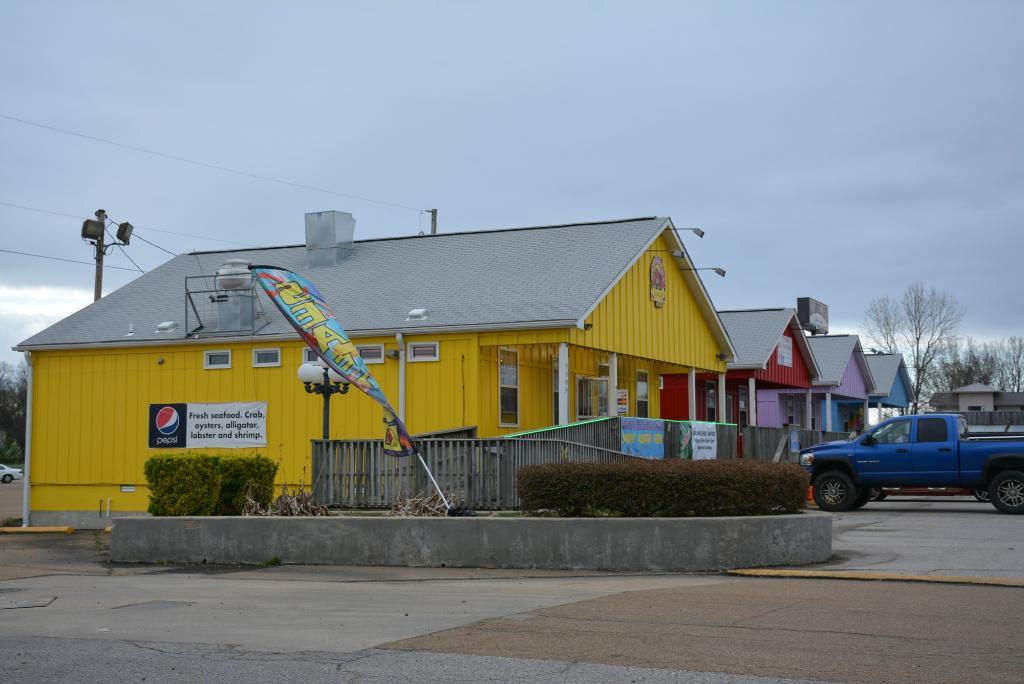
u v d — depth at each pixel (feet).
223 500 56.49
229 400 81.25
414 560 48.85
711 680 24.91
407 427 75.77
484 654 28.25
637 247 83.41
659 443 81.25
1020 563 46.06
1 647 30.53
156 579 47.26
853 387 151.84
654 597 37.65
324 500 59.62
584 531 46.57
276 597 40.32
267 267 58.75
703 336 100.17
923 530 61.52
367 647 29.60
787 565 46.14
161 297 91.15
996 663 26.37
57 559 56.44
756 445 104.12
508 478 57.82
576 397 89.35
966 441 75.51
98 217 117.29
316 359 78.59
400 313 78.38
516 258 85.51
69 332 87.40
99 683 25.88
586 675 25.62
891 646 28.45
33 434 86.69
